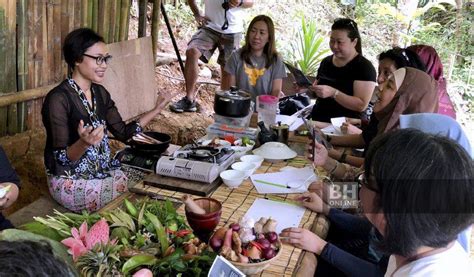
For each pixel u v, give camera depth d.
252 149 2.47
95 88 2.61
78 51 2.38
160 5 4.76
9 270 0.59
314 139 2.31
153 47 4.82
